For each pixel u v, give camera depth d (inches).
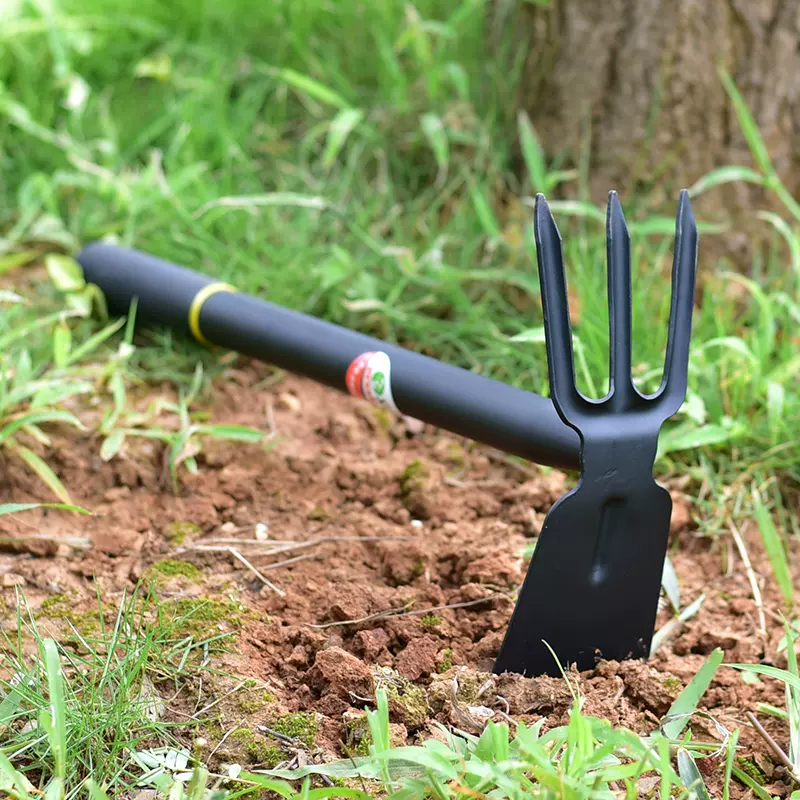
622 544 35.9
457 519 40.6
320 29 56.9
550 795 32.8
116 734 34.4
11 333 41.9
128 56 56.9
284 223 48.7
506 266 47.0
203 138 51.3
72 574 38.4
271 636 37.0
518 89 50.2
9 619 36.9
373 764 33.6
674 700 35.9
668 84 47.3
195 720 35.0
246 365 45.3
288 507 40.8
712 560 40.3
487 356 45.4
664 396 36.1
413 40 50.7
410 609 37.8
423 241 48.4
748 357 42.0
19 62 53.6
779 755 35.1
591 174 48.6
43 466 39.8
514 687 35.8
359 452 42.8
